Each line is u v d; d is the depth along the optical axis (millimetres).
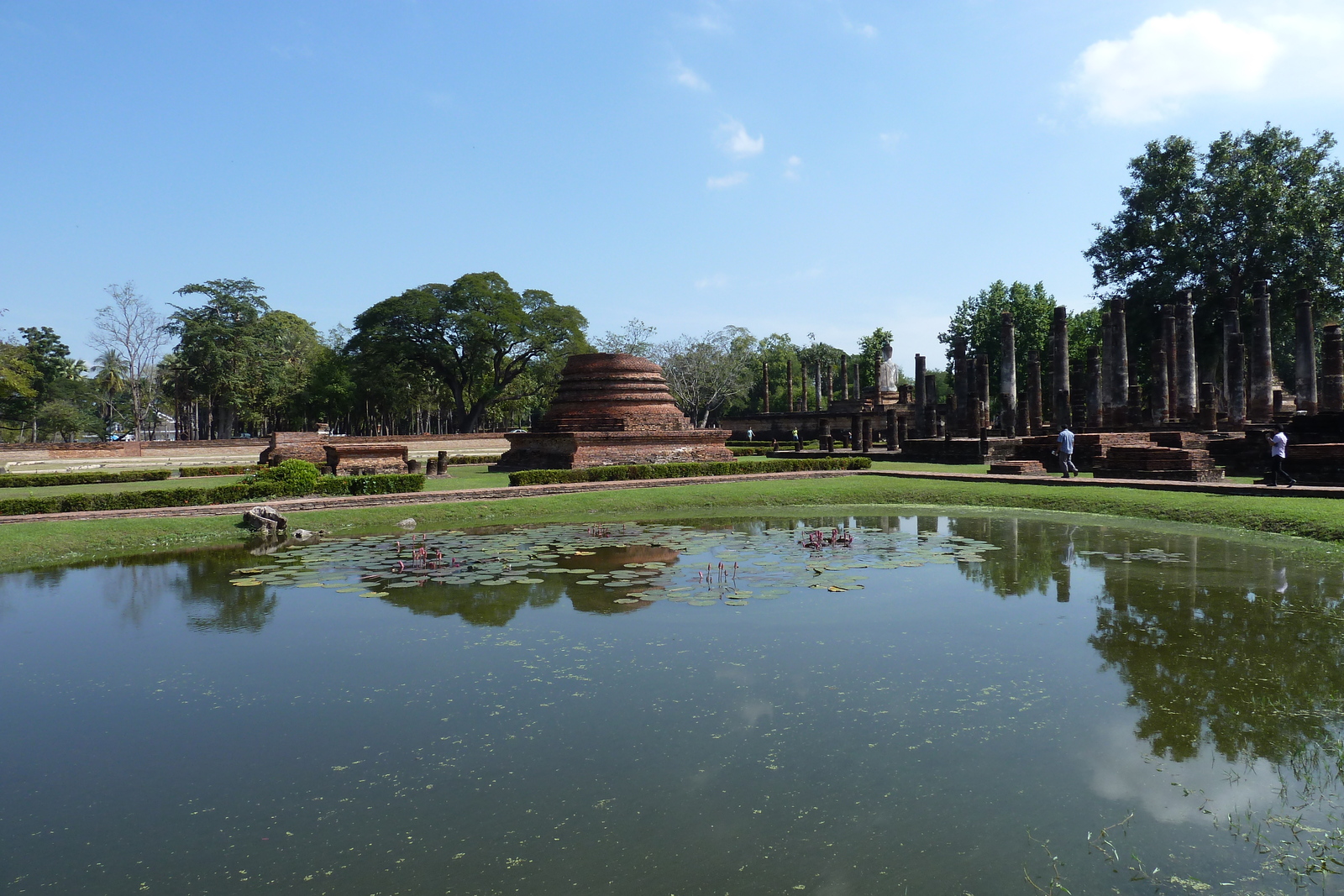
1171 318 34375
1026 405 40875
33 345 69000
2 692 7727
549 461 30297
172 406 81375
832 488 23109
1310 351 27312
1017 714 6574
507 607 10320
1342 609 9555
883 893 4184
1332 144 39250
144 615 10508
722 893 4215
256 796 5480
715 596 10656
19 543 15375
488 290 55688
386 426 76625
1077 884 4250
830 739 6156
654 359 64562
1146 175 41562
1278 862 4445
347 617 10039
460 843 4801
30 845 4930
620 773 5660
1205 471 20609
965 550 13781
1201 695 6906
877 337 74938
